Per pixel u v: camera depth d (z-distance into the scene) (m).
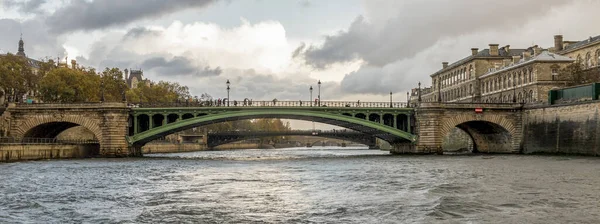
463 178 47.22
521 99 120.12
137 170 62.00
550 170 55.25
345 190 38.78
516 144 101.88
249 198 34.75
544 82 112.88
